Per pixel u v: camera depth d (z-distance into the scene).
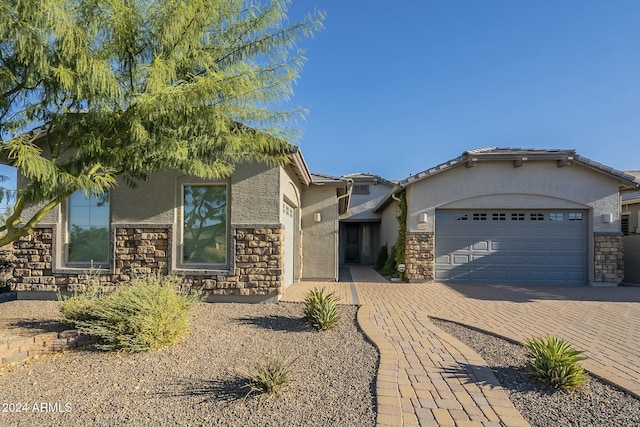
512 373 4.55
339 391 3.94
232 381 4.20
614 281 12.59
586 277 12.95
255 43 5.23
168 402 3.71
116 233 9.38
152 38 4.52
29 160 3.87
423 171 13.05
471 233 13.35
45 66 4.05
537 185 13.01
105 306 5.68
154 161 5.63
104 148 5.04
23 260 9.48
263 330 6.39
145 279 7.70
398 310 8.20
